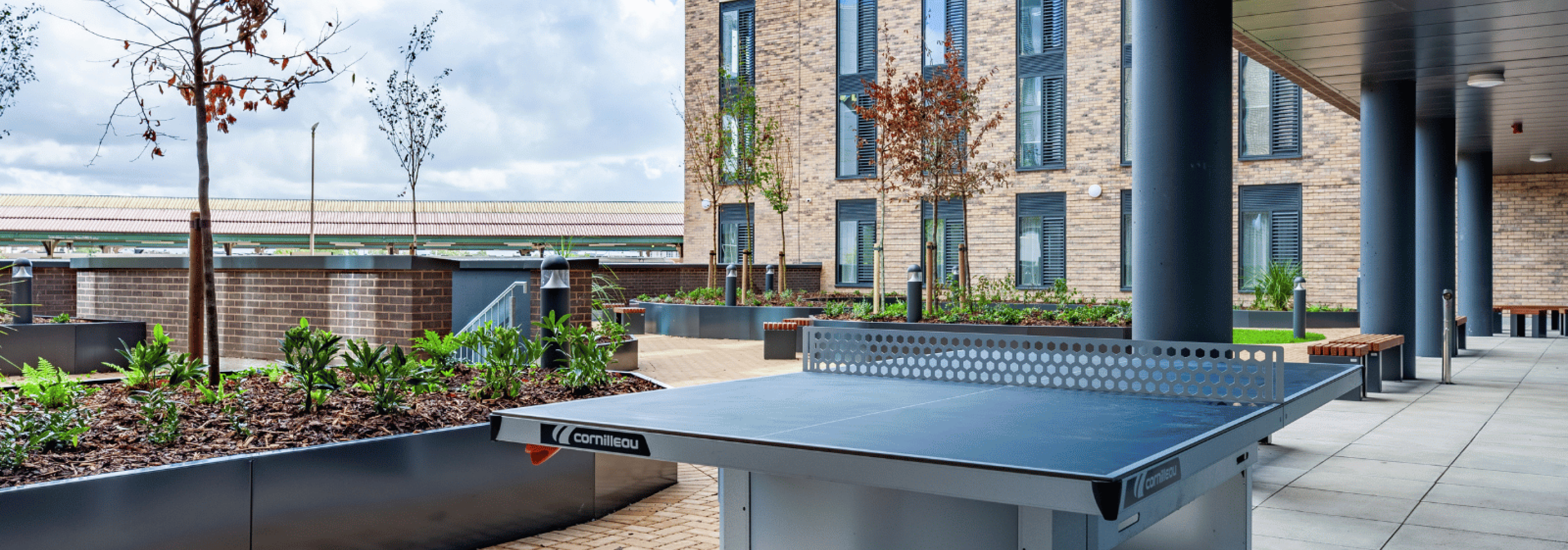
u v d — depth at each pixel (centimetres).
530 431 262
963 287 1603
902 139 1703
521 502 466
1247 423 255
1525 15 823
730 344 1573
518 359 588
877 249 1577
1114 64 2117
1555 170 1997
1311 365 371
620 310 1756
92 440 416
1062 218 2186
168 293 1136
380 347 523
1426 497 545
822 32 2430
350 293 919
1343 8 809
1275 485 576
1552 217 2036
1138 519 260
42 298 1370
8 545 319
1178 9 627
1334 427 776
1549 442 710
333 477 399
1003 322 1319
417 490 426
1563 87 1134
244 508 374
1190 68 626
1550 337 1762
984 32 2256
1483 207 1752
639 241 4375
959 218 2297
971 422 251
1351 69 1048
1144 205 637
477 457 448
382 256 888
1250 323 1862
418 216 4425
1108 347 322
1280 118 1995
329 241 4297
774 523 270
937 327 1275
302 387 522
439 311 900
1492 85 1058
